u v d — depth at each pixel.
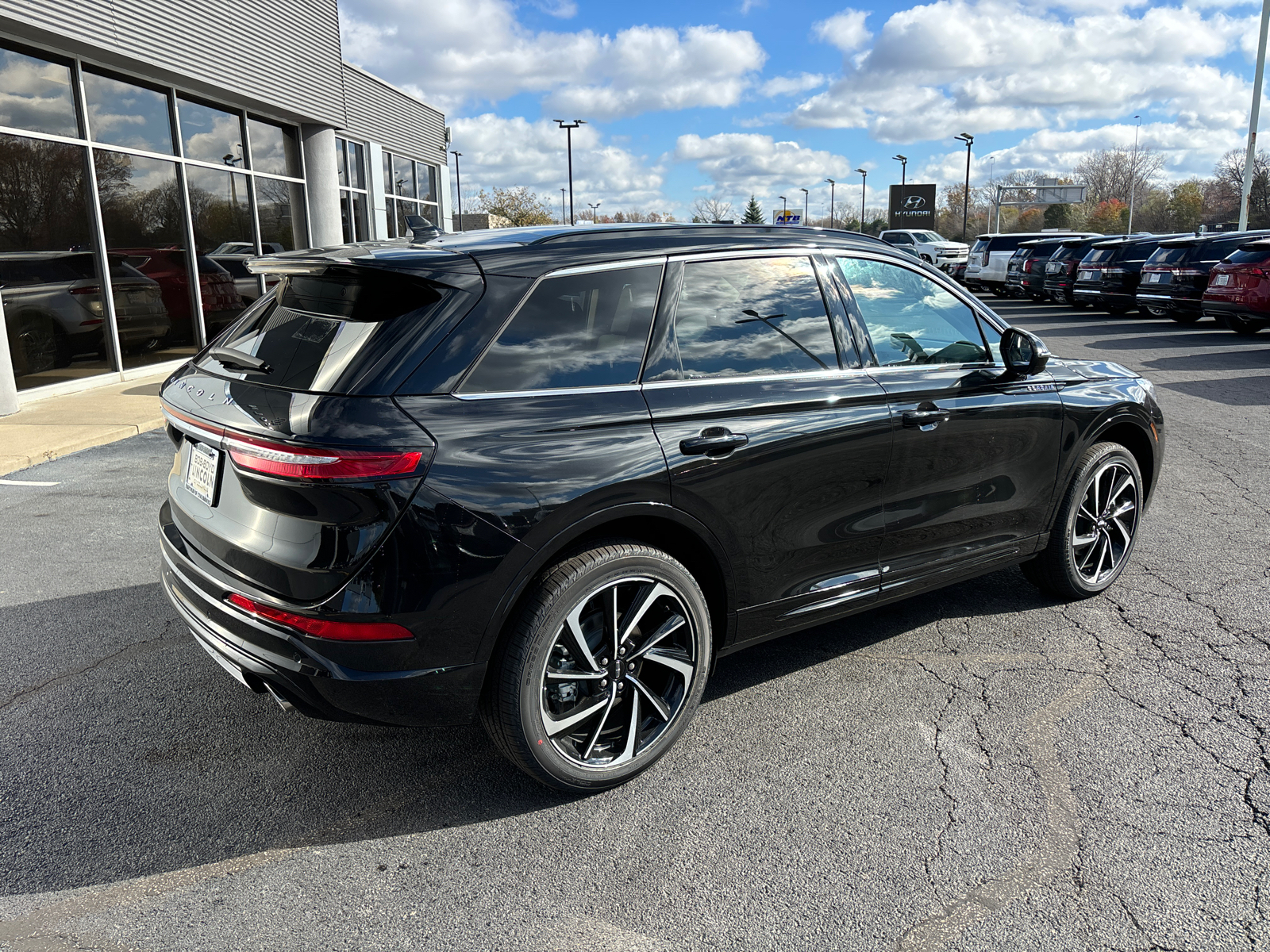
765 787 2.78
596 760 2.73
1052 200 68.00
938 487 3.46
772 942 2.14
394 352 2.40
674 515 2.70
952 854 2.46
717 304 2.96
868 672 3.55
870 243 3.49
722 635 3.05
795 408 2.99
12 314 8.78
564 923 2.21
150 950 2.11
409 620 2.33
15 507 5.77
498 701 2.53
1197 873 2.37
